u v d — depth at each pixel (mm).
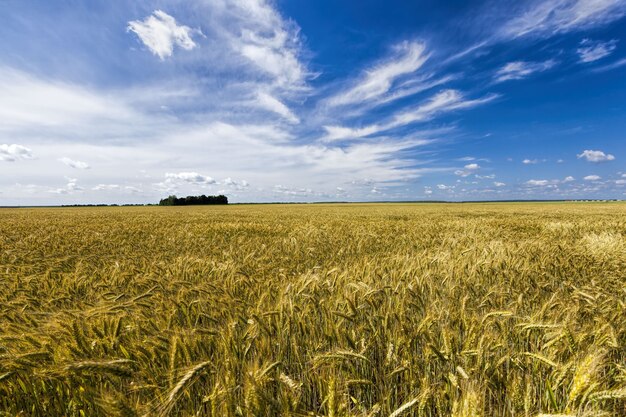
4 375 1850
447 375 2172
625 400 2039
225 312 3129
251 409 1796
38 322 2699
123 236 11570
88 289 4293
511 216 25234
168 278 4559
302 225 15812
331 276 4453
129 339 2492
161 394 1888
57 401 1973
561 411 1919
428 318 2668
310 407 2242
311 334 2689
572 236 10672
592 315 3111
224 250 8234
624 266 5145
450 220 19078
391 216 26078
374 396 2322
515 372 2221
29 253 8008
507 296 3760
